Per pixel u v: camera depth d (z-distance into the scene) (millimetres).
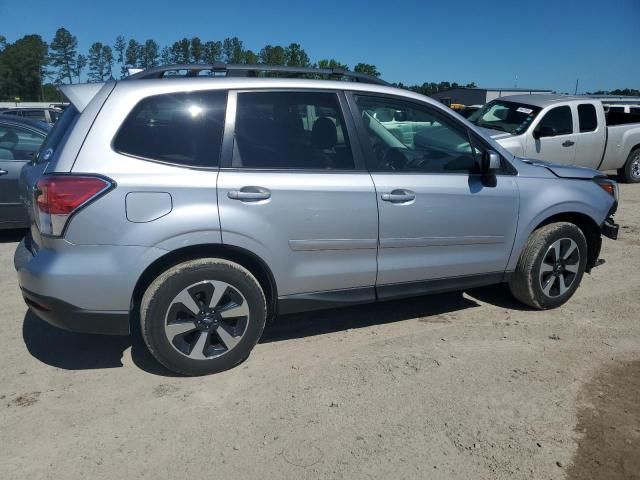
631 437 2920
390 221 3785
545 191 4402
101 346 3922
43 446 2820
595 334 4191
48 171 3164
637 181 12172
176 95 3363
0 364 3656
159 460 2725
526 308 4711
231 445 2840
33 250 3434
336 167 3664
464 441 2879
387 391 3348
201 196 3264
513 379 3498
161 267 3332
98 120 3201
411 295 4051
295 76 4012
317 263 3645
